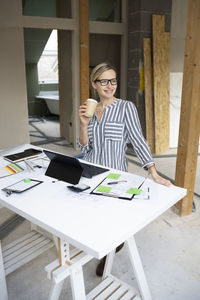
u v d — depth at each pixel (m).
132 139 1.98
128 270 2.35
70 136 6.27
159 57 5.38
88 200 1.54
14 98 5.17
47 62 9.33
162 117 5.57
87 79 5.35
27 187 1.71
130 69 5.85
